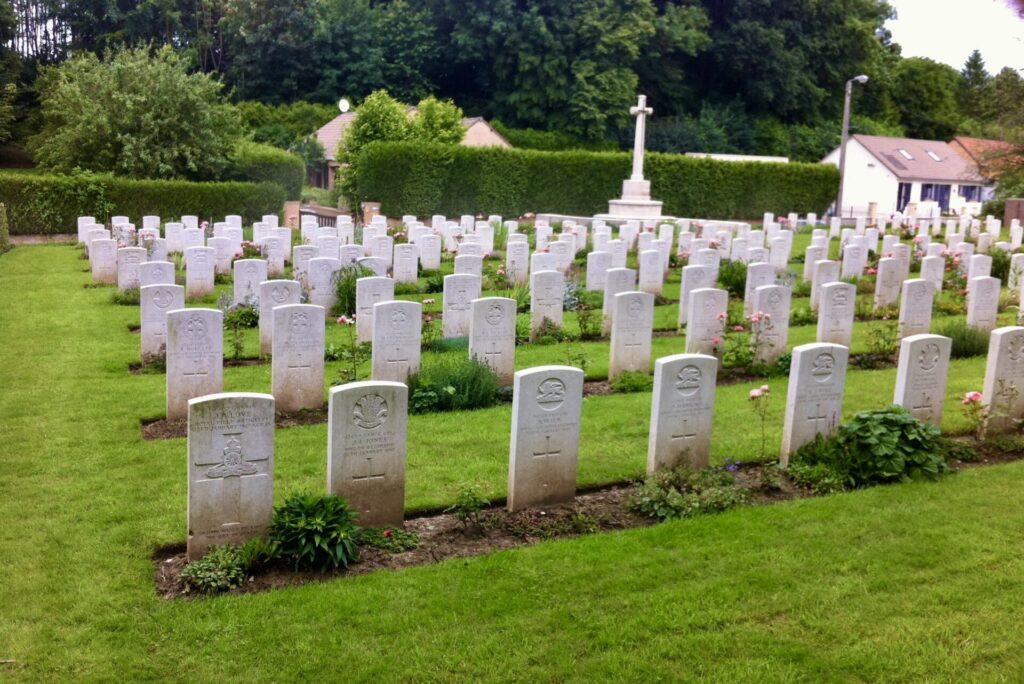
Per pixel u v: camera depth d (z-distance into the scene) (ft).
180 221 104.53
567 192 135.44
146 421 34.19
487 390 36.73
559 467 26.55
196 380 34.27
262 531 22.75
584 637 19.26
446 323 47.06
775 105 211.41
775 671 18.11
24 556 22.49
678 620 19.88
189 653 18.56
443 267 76.84
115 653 18.48
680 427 27.91
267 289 43.16
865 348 47.60
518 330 49.73
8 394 36.94
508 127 185.68
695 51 195.11
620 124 184.24
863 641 19.13
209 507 22.06
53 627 19.38
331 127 176.65
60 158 112.27
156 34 197.77
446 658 18.44
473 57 189.67
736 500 26.27
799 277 76.74
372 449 23.97
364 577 21.70
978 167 130.00
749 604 20.61
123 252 59.62
